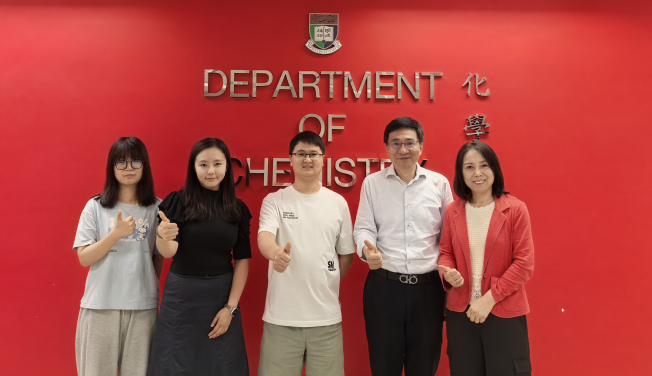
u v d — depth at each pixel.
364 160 2.47
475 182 1.91
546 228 2.47
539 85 2.52
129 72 2.46
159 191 2.43
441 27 2.53
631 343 2.44
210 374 1.87
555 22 2.52
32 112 2.43
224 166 1.99
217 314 1.91
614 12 2.52
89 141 2.43
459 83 2.52
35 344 2.36
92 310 1.90
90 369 1.86
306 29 2.51
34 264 2.39
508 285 1.79
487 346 1.83
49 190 2.41
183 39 2.48
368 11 2.52
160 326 1.88
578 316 2.45
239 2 2.51
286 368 1.96
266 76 2.50
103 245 1.86
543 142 2.51
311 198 2.09
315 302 1.97
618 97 2.52
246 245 2.06
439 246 2.06
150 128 2.45
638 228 2.48
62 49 2.46
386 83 2.51
